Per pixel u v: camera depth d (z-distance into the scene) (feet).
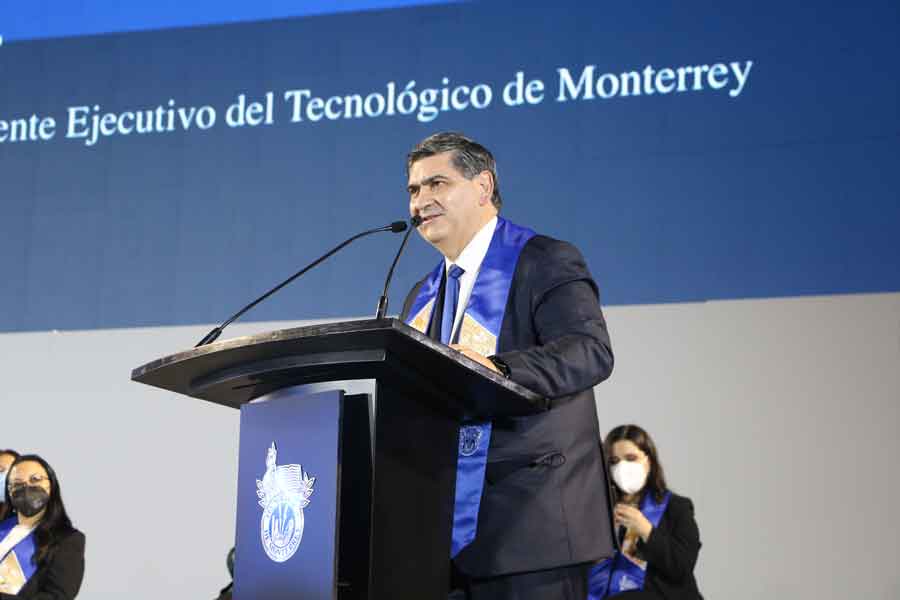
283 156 14.99
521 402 5.23
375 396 4.96
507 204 14.08
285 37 15.39
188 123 15.43
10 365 15.20
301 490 4.95
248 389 5.54
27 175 15.72
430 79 14.75
